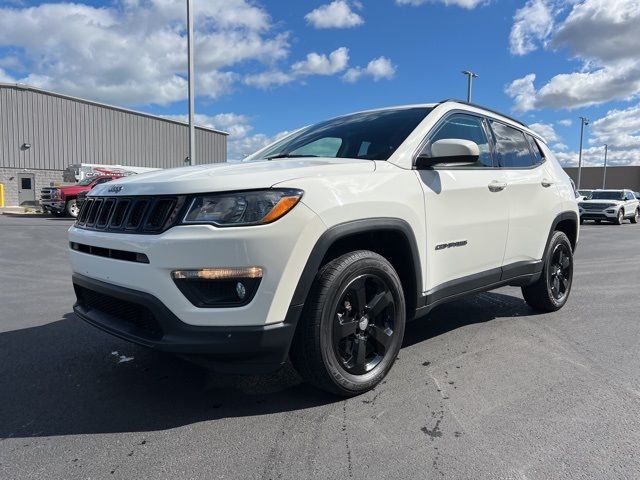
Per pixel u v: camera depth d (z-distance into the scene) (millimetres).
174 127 37531
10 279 7062
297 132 4391
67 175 25750
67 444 2480
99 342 4090
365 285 3012
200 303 2490
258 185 2521
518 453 2375
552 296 4922
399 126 3566
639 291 6203
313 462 2303
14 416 2791
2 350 3887
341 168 2902
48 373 3420
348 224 2754
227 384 3225
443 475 2199
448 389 3115
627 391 3098
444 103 3816
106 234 2818
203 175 2691
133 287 2646
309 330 2701
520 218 4250
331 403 2926
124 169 27188
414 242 3178
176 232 2480
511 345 3982
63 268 8062
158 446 2459
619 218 24578
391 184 3057
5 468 2268
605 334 4293
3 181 28922
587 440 2498
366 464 2285
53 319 4816
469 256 3717
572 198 5203
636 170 78625
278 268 2504
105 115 33188
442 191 3416
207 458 2344
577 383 3219
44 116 30250
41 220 20047
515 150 4480
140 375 3381
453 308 5227
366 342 3039
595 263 8984
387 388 3131
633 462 2301
